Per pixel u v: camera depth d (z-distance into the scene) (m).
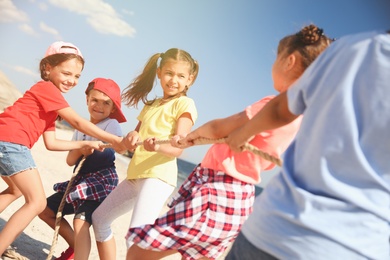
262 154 2.14
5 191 3.94
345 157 1.63
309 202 1.66
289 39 2.40
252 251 1.77
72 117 3.68
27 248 4.14
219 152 2.66
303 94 1.76
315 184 1.67
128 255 2.71
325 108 1.68
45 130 3.71
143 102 4.11
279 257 1.69
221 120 2.41
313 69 1.75
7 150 3.47
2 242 3.39
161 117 3.68
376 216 1.62
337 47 1.73
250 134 2.00
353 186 1.63
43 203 3.54
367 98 1.62
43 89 3.65
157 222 2.59
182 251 2.70
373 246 1.63
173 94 3.77
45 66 3.85
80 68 3.94
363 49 1.65
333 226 1.62
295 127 2.52
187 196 2.75
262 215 1.76
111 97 4.06
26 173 3.49
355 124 1.63
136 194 3.64
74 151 4.08
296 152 1.75
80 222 3.73
